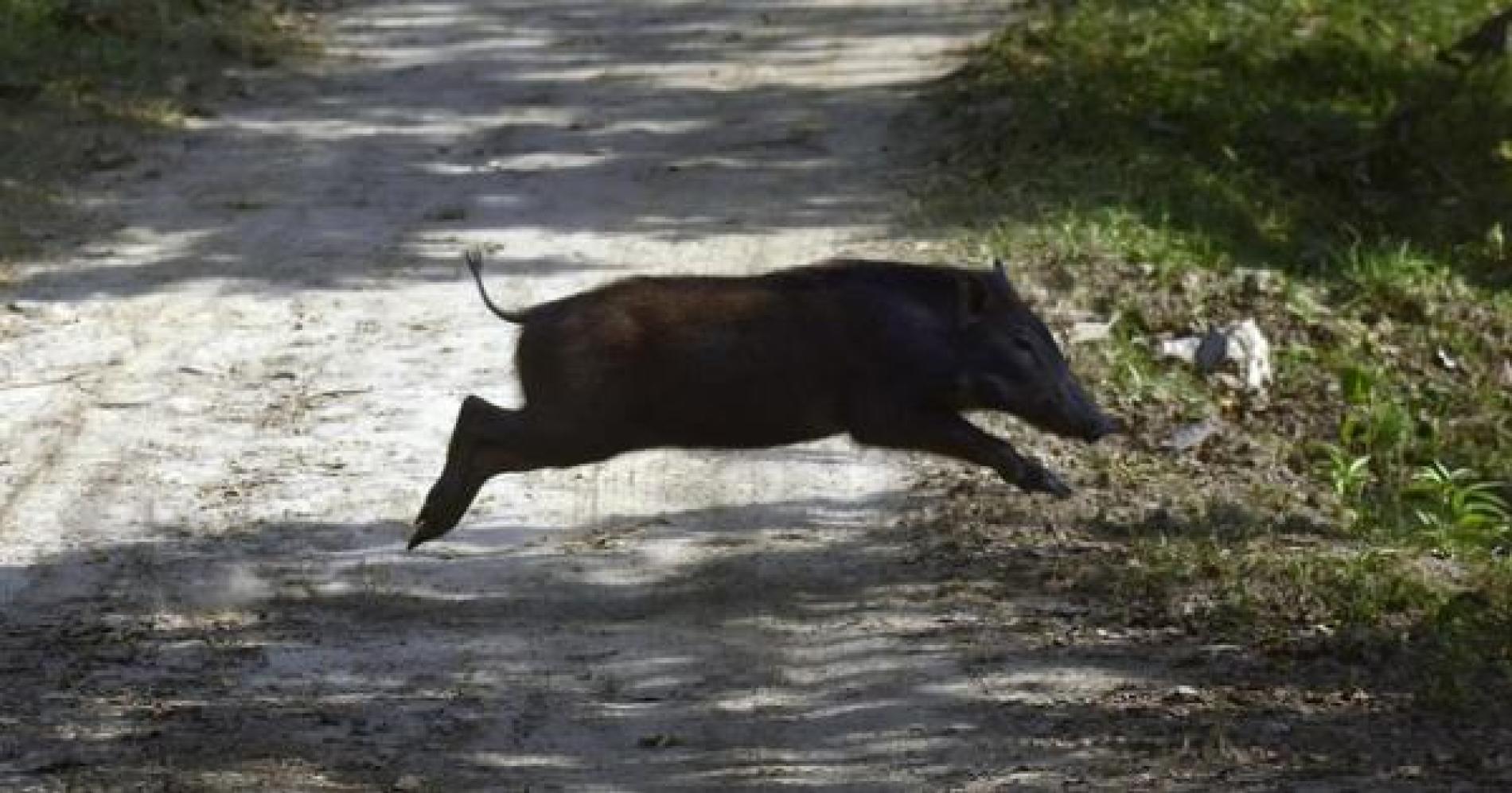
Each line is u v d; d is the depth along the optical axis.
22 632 26.00
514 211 44.94
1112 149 48.84
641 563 28.31
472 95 53.94
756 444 26.55
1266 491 32.31
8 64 52.53
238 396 34.75
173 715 23.50
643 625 26.19
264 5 61.03
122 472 31.56
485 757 22.42
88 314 38.59
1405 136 52.69
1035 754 22.38
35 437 32.97
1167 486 31.97
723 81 55.38
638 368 26.16
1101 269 41.09
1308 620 26.56
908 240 42.56
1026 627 26.09
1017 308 26.69
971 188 46.03
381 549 28.80
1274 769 21.98
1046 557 28.45
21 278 40.50
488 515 29.95
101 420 33.66
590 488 30.94
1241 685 24.36
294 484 31.09
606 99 53.72
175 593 27.27
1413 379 41.06
